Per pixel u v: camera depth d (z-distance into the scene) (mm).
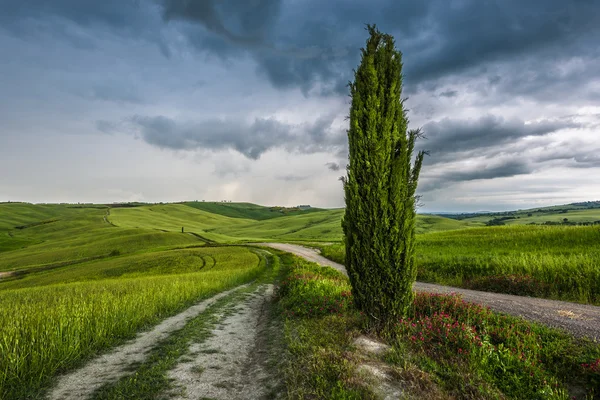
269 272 31969
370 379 4500
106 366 6309
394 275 7254
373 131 7359
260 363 6496
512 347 6113
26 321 7984
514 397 4543
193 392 5145
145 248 80125
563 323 8250
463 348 5848
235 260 50406
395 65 7738
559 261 15156
